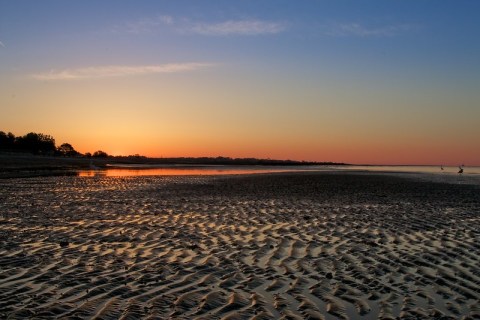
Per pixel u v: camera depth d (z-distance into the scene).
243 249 13.31
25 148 155.25
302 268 11.18
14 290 8.95
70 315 7.62
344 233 16.19
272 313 7.96
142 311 7.91
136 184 41.78
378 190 36.44
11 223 17.59
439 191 36.00
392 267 11.36
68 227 16.73
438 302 8.66
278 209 23.05
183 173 71.81
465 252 13.09
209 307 8.20
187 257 12.13
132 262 11.45
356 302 8.62
